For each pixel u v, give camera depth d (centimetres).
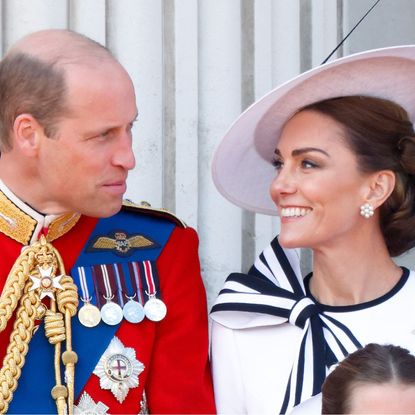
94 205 1039
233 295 1123
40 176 1045
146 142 1435
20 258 1063
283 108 1109
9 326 1058
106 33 1435
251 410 1102
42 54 1027
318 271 1119
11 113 1031
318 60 1580
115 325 1078
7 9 1378
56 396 1034
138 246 1114
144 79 1437
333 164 1074
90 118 1016
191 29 1467
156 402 1081
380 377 936
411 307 1095
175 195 1452
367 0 1641
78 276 1088
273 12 1546
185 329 1103
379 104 1088
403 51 1063
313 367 1073
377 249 1110
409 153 1090
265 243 1506
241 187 1200
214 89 1488
